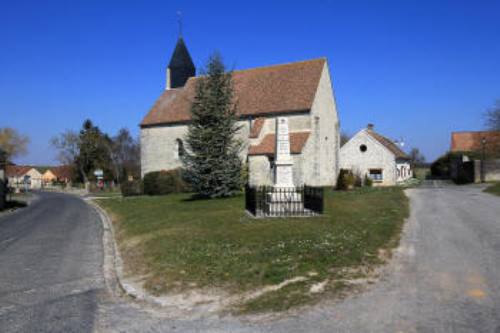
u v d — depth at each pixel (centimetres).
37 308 714
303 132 3231
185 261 940
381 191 2620
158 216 1827
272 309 646
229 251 989
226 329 588
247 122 3422
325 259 873
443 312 609
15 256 1196
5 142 8462
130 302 738
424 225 1288
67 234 1652
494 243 1009
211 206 2025
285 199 1616
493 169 3778
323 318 604
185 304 700
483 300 650
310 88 3353
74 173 8312
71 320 650
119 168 8119
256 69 3831
